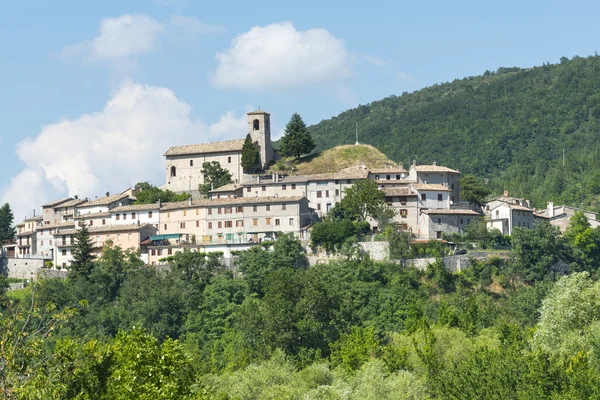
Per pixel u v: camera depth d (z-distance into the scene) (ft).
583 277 437.17
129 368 305.73
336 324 603.67
